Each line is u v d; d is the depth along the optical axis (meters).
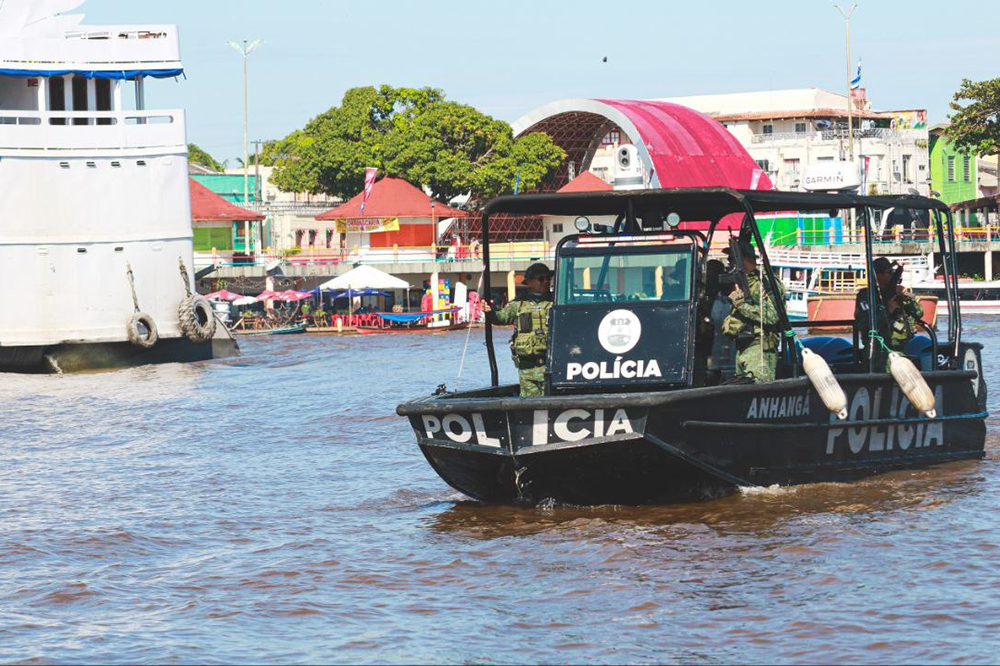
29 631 20.33
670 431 26.03
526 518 27.44
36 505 30.92
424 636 19.64
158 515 29.30
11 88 85.25
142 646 19.42
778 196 28.08
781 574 22.19
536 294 29.27
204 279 133.38
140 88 86.12
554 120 162.62
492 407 26.69
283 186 169.00
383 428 43.84
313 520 28.33
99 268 82.00
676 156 140.88
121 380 71.31
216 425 47.06
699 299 28.03
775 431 27.97
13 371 81.44
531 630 19.83
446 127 156.50
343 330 122.19
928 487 29.27
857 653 18.28
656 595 21.28
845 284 120.56
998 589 20.91
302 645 19.36
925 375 30.80
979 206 168.12
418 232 144.00
